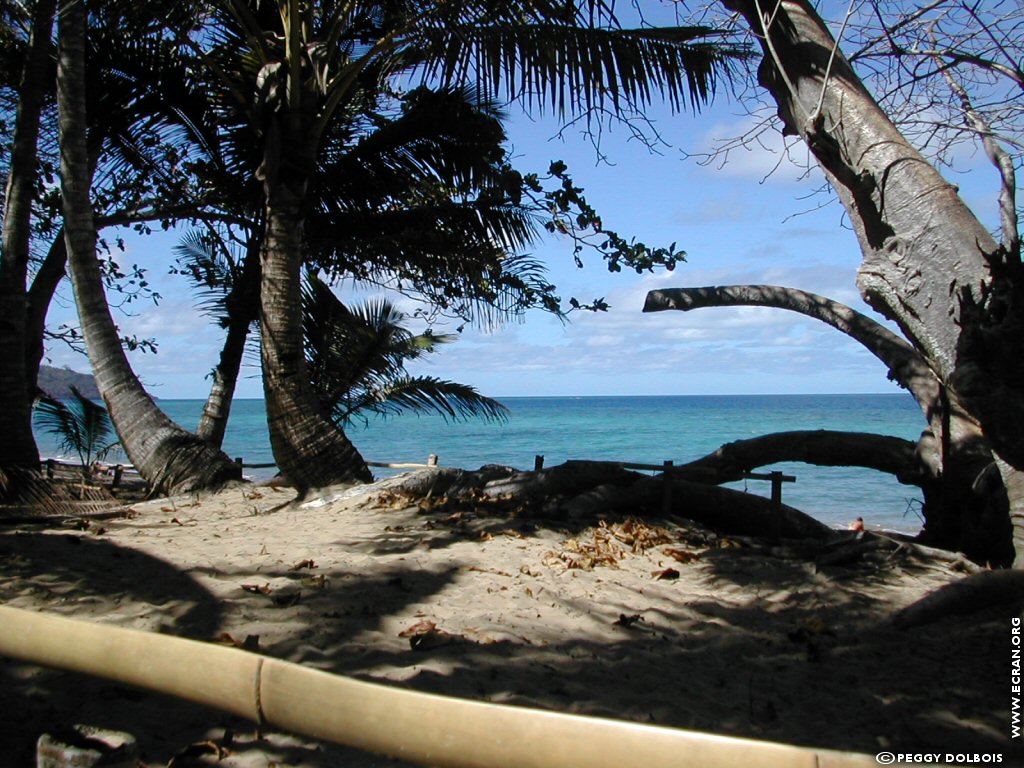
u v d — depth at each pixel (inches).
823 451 330.3
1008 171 213.5
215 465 362.6
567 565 233.5
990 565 277.4
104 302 380.2
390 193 411.5
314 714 70.4
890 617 202.8
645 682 156.7
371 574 219.3
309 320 456.1
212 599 193.0
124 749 97.9
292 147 341.7
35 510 308.8
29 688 137.6
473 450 1556.3
